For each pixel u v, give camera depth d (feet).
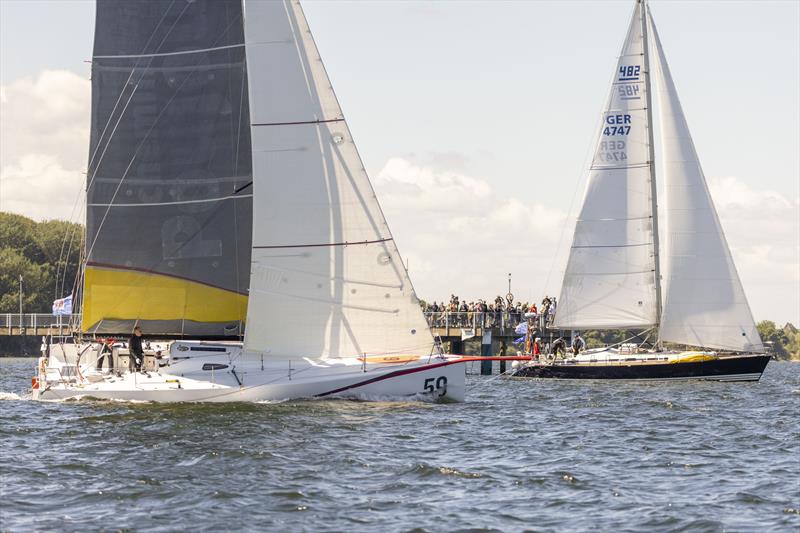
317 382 426.51
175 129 437.17
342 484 286.66
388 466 311.47
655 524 248.52
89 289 437.99
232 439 348.18
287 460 316.81
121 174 437.58
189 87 437.17
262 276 428.97
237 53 436.35
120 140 437.58
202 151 436.35
